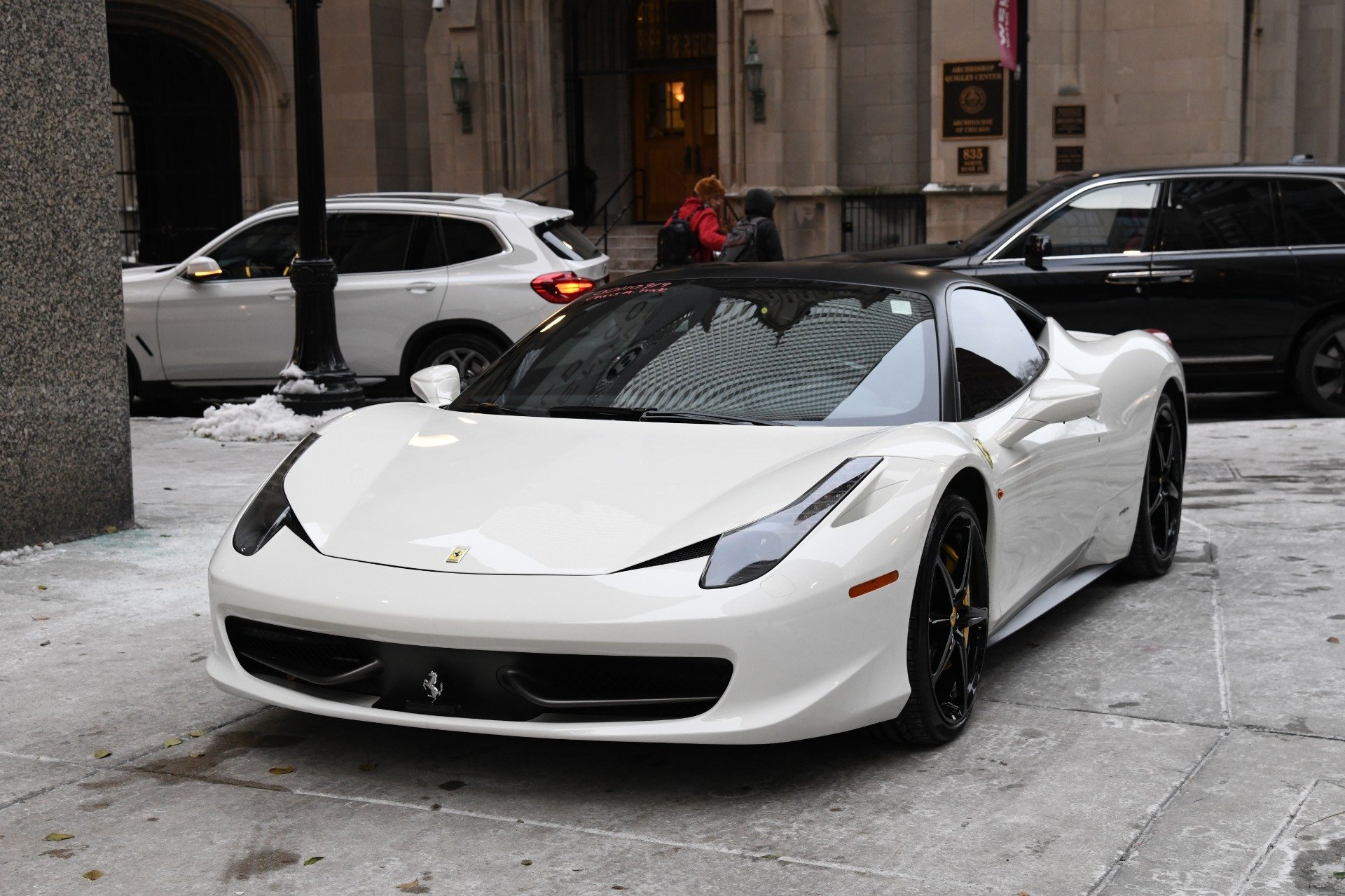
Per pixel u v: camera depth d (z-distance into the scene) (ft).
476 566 10.62
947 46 59.67
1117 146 59.00
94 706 13.19
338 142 70.85
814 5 62.34
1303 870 9.36
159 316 35.19
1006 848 9.80
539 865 9.64
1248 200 31.30
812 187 63.16
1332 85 75.41
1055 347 16.63
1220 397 37.93
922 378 13.17
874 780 11.16
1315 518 21.18
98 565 18.62
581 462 11.89
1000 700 13.24
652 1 73.36
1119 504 16.65
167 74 72.54
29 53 18.83
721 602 10.17
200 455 28.35
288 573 11.15
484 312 33.63
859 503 11.02
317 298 32.09
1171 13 57.67
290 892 9.30
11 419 18.95
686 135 73.87
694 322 14.37
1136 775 11.16
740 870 9.51
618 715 10.52
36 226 19.08
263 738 12.30
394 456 12.64
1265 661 14.17
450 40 67.97
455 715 10.62
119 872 9.62
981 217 59.77
